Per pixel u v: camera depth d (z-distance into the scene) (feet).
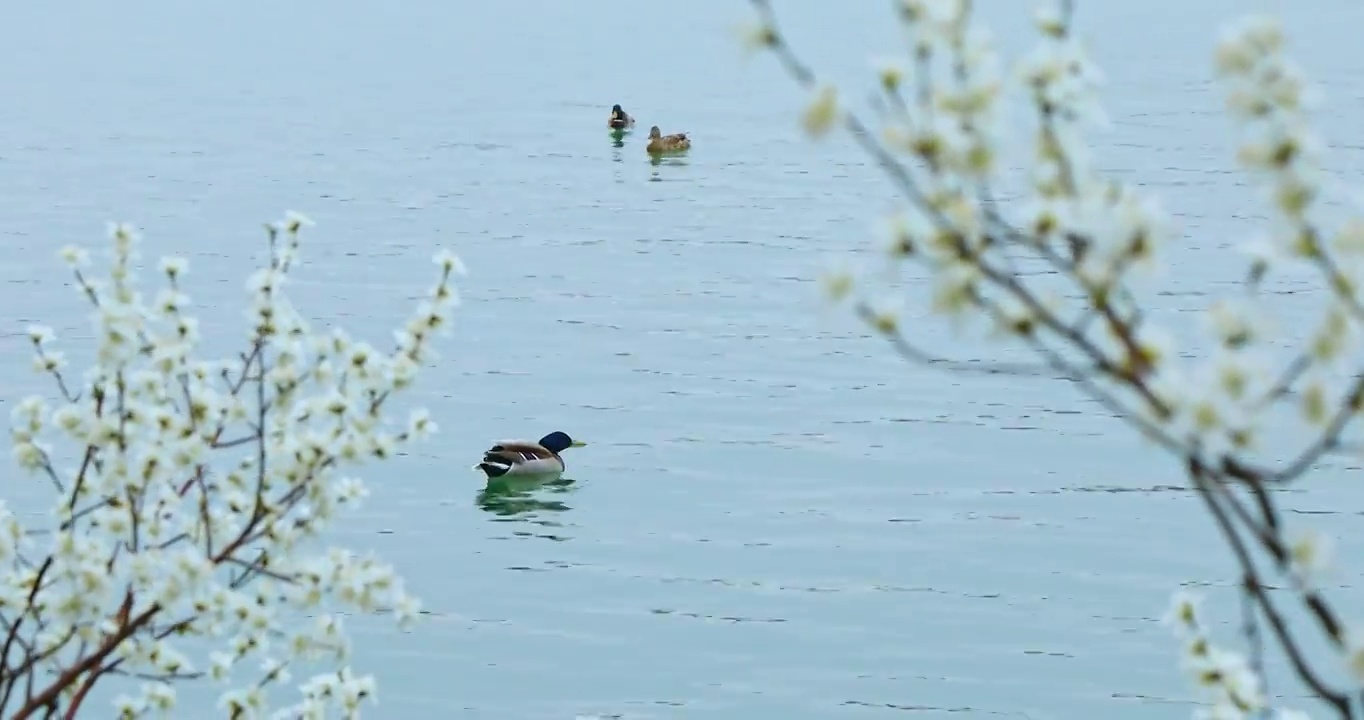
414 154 597.52
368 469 280.72
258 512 77.05
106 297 77.41
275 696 190.39
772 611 223.71
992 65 34.12
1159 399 34.40
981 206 34.99
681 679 204.33
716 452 290.97
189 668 79.66
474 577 235.61
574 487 274.77
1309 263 34.40
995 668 205.87
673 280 412.98
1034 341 34.76
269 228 79.82
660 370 339.77
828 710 196.54
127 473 75.77
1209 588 228.22
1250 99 33.88
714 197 515.09
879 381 330.13
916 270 396.16
